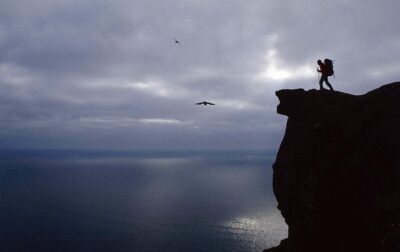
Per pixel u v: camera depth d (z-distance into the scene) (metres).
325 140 23.81
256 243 97.50
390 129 20.89
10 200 174.88
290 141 27.20
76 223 125.12
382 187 20.19
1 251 93.81
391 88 22.81
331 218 22.14
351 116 23.38
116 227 118.88
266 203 161.00
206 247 94.94
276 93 29.95
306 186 24.06
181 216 134.50
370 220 19.97
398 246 15.26
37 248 96.00
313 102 26.77
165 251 92.50
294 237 24.88
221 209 147.38
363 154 21.59
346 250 21.03
